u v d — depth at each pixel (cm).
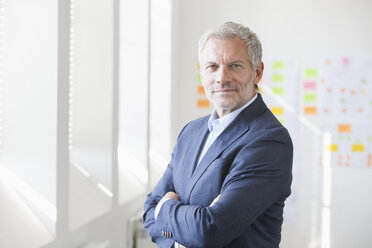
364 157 427
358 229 430
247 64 172
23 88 204
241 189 159
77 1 257
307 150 432
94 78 268
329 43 427
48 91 203
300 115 431
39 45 203
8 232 185
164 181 200
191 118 444
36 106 204
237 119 174
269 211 169
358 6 424
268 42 432
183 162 188
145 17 346
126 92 349
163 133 416
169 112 414
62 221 209
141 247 318
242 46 171
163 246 175
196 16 440
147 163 349
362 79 425
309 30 429
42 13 202
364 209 429
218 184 169
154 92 415
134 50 348
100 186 267
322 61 428
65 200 212
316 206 433
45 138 204
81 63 265
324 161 430
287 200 435
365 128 427
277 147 165
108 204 271
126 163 346
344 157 428
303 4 428
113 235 281
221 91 171
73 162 256
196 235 158
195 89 443
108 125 270
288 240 436
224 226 156
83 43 265
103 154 268
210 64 173
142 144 347
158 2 410
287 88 431
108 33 269
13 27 204
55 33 201
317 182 432
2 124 205
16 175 205
